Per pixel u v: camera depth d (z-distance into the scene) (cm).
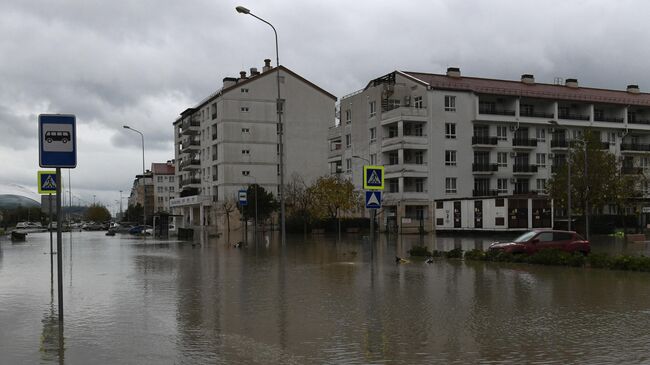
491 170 6347
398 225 6034
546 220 4984
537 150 6675
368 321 1010
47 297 1347
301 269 2036
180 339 873
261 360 741
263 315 1081
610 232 5531
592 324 970
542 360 732
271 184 8244
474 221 5206
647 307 1149
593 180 4534
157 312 1123
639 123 7269
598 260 1988
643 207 5647
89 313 1116
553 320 1009
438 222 5619
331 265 2197
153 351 796
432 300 1255
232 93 8106
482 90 6353
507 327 947
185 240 4928
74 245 4281
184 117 9919
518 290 1416
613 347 801
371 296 1325
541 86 7131
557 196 4797
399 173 6066
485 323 983
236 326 974
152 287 1533
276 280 1683
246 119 8169
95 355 777
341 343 838
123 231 8275
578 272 1869
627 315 1057
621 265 1922
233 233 6488
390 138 6338
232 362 734
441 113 6212
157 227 6269
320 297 1317
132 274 1905
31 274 1942
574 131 6888
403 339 861
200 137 9162
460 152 6281
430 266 2119
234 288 1497
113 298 1323
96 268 2161
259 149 8212
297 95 8444
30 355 779
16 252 3416
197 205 8881
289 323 998
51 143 930
